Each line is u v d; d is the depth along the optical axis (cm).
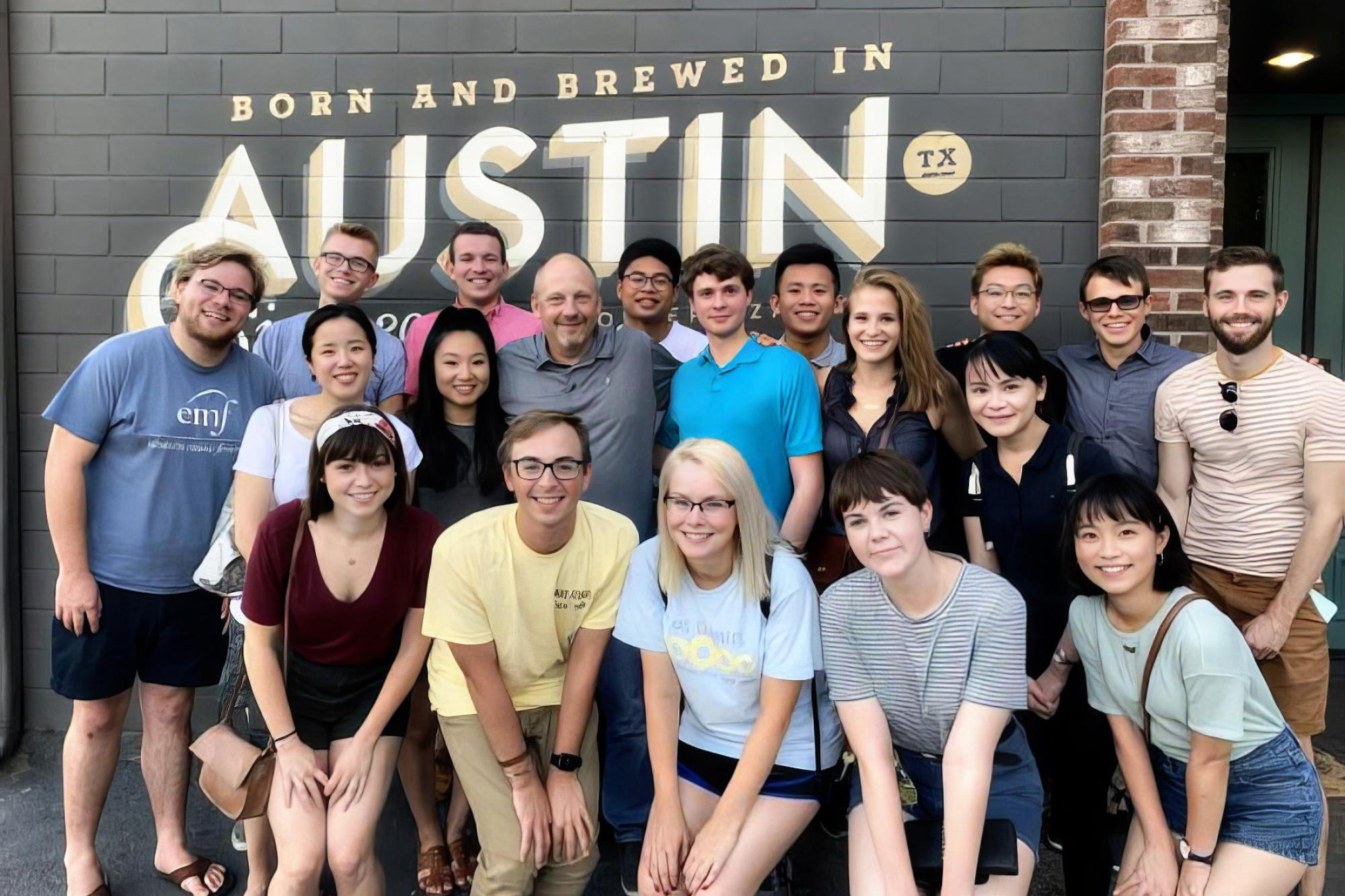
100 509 286
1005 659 228
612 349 304
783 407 294
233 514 280
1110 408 315
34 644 397
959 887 219
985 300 336
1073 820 275
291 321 357
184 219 398
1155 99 362
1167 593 232
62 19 394
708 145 387
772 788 242
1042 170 380
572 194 391
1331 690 440
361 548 252
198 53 394
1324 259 485
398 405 342
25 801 346
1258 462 277
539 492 233
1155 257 365
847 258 386
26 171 398
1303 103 480
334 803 249
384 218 395
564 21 388
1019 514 272
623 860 285
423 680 280
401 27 391
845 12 382
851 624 238
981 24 379
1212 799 224
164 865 297
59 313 400
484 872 251
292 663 257
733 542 242
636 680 280
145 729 297
